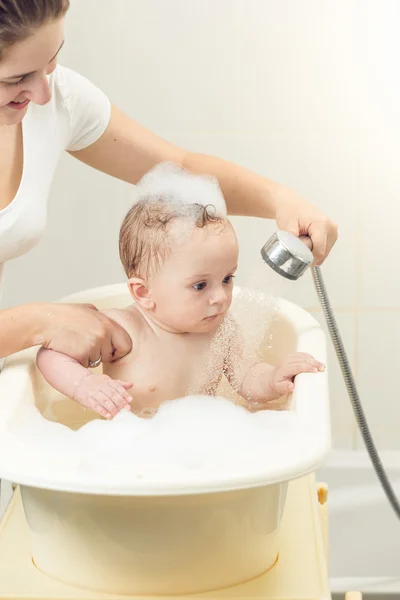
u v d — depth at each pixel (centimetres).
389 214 217
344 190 216
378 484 215
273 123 213
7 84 108
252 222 216
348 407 229
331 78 209
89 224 218
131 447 100
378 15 205
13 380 118
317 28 207
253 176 145
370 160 214
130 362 138
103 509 97
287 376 122
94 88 145
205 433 104
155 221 133
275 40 208
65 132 139
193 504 96
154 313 137
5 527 118
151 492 85
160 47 208
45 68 109
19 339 123
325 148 213
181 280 131
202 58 209
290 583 103
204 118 213
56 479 86
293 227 130
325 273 221
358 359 226
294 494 126
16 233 132
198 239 130
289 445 93
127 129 148
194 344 139
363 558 208
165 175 139
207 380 138
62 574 104
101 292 150
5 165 132
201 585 102
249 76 210
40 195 135
